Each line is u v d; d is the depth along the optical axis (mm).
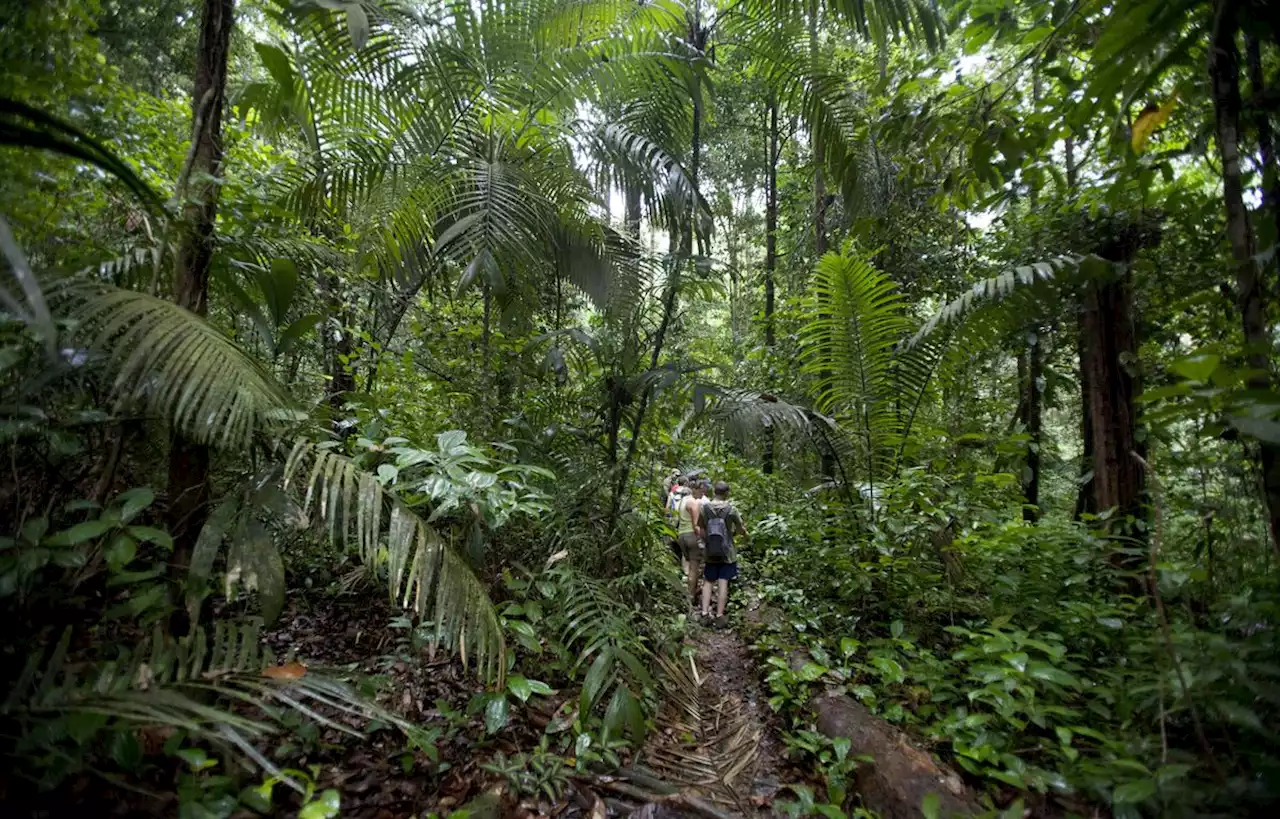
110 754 1442
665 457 4555
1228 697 1809
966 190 3438
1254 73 2189
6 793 1317
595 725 2590
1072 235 4043
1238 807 1560
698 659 3836
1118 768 1922
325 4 2234
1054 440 7062
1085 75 2549
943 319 3750
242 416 1754
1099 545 3209
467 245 3246
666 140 4070
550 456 3768
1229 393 1516
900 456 4352
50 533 1888
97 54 2207
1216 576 2607
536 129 3783
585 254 4039
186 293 2105
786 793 2461
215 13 2240
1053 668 2424
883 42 3568
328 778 1975
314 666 2178
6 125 1149
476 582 2203
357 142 3484
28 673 1394
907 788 2207
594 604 2875
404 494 2604
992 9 2980
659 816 2193
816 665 3193
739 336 9641
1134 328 4090
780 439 4637
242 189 2467
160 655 1644
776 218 9914
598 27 3570
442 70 3217
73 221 2133
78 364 1718
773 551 5348
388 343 3902
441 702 2396
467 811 1915
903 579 3705
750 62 4309
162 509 2453
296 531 2867
